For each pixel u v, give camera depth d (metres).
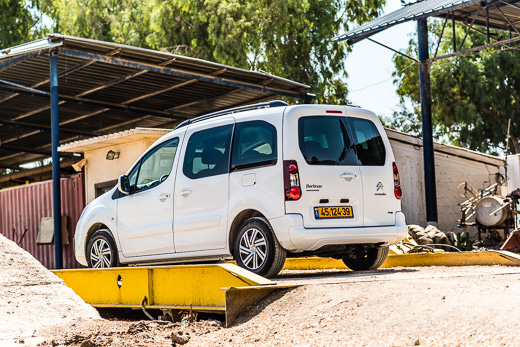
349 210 8.26
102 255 10.02
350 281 7.07
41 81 20.72
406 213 19.83
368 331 5.42
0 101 22.73
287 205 7.88
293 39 35.12
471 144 39.34
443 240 14.82
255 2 33.72
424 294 6.01
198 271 7.37
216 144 8.72
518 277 7.20
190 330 6.45
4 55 17.75
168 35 34.06
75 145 17.39
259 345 5.48
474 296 5.79
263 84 21.06
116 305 8.32
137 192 9.60
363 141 8.59
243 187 8.27
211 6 32.41
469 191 18.45
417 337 5.08
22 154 31.25
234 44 31.81
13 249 8.69
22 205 21.16
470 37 38.62
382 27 19.77
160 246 9.14
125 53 17.80
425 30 20.02
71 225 19.33
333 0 37.06
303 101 22.39
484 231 17.75
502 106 38.12
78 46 17.22
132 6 37.44
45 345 6.02
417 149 20.19
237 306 6.60
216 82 20.09
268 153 8.13
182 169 9.02
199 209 8.70
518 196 16.91
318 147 8.19
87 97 23.02
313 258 11.57
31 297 7.61
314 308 6.23
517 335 4.73
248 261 8.17
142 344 5.85
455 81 37.56
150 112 25.09
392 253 11.61
